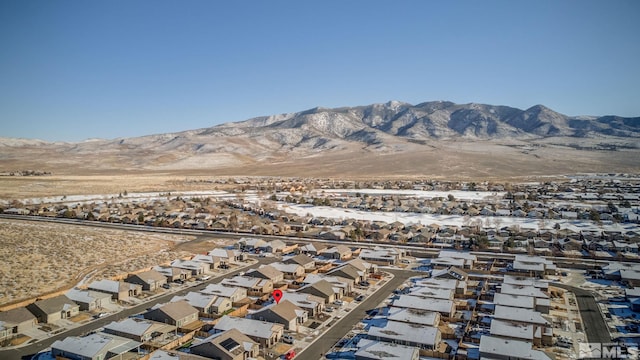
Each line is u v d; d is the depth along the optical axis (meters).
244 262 111.50
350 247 127.12
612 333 67.44
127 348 59.31
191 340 65.06
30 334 66.25
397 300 78.12
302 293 81.38
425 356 60.22
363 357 56.97
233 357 56.59
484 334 66.69
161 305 71.81
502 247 122.44
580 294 85.56
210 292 82.06
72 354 57.28
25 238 128.62
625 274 92.56
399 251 117.19
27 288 86.25
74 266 102.81
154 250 122.25
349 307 79.94
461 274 93.06
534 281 88.75
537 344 63.34
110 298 80.38
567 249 119.94
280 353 61.19
